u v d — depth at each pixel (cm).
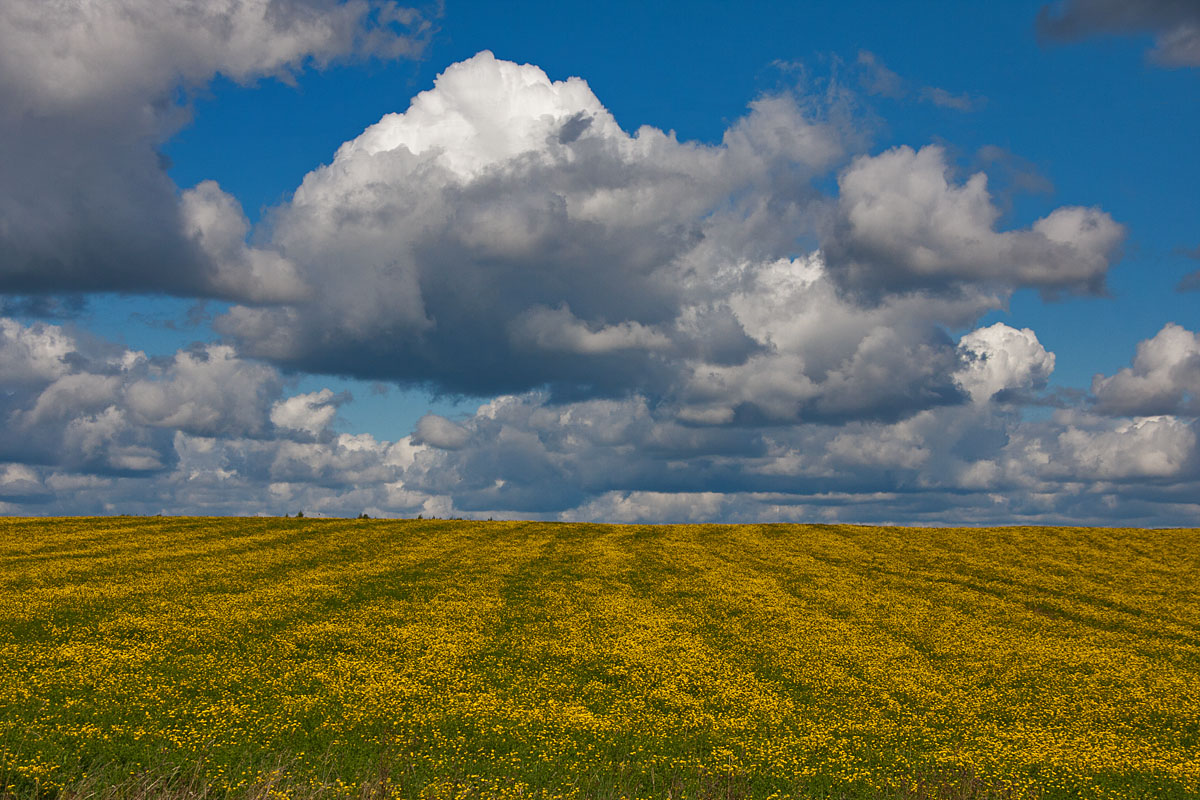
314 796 1886
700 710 2792
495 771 2169
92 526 7025
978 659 3634
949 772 2284
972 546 7344
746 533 8044
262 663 3111
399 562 5844
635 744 2430
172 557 5641
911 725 2716
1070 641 4025
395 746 2297
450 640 3606
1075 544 7469
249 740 2266
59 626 3519
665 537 7662
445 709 2661
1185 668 3594
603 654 3469
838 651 3675
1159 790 2234
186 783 1944
